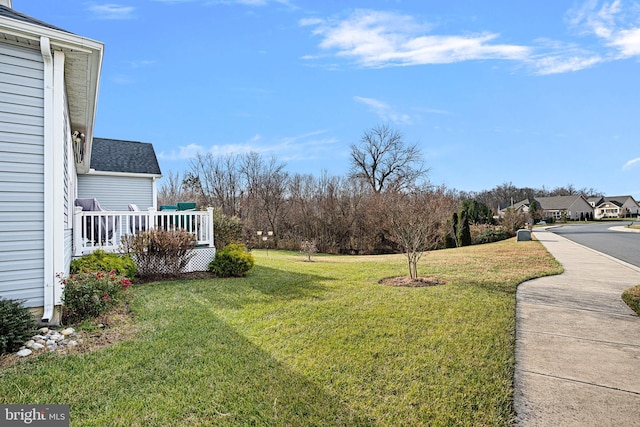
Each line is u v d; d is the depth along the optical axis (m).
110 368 3.10
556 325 4.41
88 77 5.03
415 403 2.56
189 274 8.16
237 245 9.34
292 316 4.71
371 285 6.96
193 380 2.90
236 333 4.03
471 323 4.37
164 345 3.65
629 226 34.25
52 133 4.16
